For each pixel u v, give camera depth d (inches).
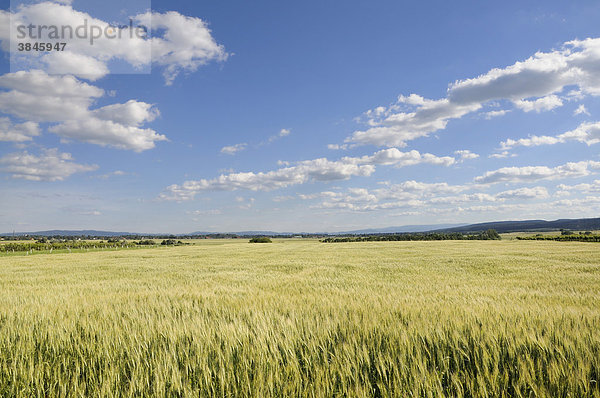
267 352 141.3
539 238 2876.5
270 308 239.1
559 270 642.8
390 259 1024.2
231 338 156.1
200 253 1636.3
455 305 240.7
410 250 1556.3
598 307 247.1
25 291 412.2
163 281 520.7
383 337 158.9
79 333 179.5
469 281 480.4
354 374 122.8
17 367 137.3
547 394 105.7
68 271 778.2
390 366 126.0
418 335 157.5
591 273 584.7
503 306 232.1
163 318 216.2
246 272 677.3
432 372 120.6
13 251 2119.8
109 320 206.8
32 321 210.7
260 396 107.0
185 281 520.1
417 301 271.1
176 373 122.6
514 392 112.1
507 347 139.4
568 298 295.7
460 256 1098.1
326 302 265.4
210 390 116.9
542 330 164.2
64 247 2445.9
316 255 1321.4
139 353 143.6
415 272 645.3
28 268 887.1
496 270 659.4
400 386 112.2
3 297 346.9
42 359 148.5
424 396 109.5
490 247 1718.8
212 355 143.3
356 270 698.8
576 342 144.5
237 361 138.2
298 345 150.3
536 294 324.2
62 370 138.1
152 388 117.7
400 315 209.6
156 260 1170.6
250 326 187.9
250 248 2199.8
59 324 195.9
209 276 598.2
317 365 130.6
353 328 173.3
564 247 1615.4
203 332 169.2
